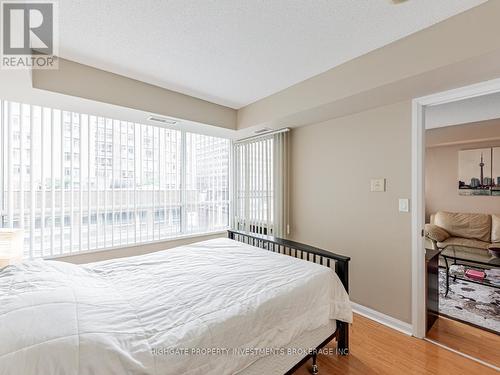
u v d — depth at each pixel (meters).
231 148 3.85
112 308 1.09
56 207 2.36
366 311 2.38
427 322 2.06
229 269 1.71
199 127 3.04
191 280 1.52
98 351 0.82
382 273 2.26
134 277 1.57
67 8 1.40
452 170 4.70
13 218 2.15
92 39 1.70
